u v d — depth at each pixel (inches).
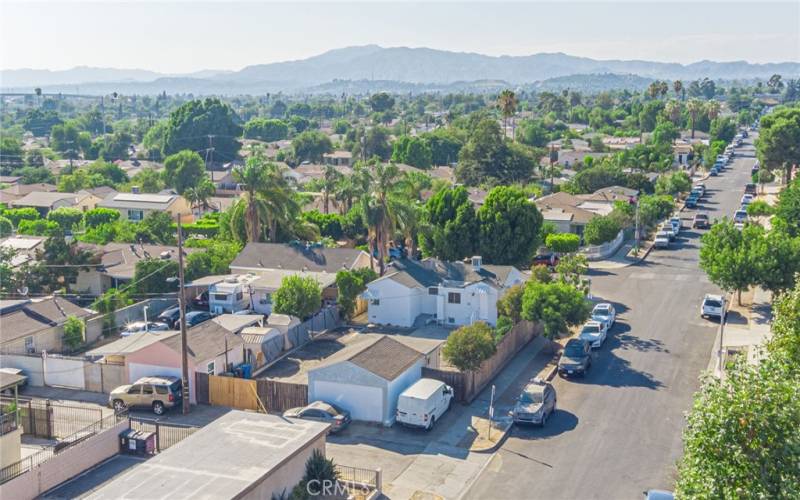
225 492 1054.4
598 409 1616.6
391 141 7495.1
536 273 2306.8
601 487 1279.5
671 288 2623.0
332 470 1257.4
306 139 6904.5
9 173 6003.9
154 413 1633.9
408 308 2258.9
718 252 2300.7
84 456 1343.5
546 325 1927.9
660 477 1312.7
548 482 1301.7
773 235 2252.7
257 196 2952.8
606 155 5949.8
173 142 6958.7
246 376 1818.4
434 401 1544.0
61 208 3993.6
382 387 1549.0
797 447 801.6
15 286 2459.4
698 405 850.8
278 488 1169.4
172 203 4077.3
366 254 2691.9
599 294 2554.1
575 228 3447.3
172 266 2472.9
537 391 1579.7
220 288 2358.5
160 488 1067.3
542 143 7121.1
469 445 1448.1
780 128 4753.9
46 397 1742.1
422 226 2637.8
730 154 6968.5
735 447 812.6
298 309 2140.7
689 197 4458.7
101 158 6727.4
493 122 5103.3
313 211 3499.0
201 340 1803.6
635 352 1979.6
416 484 1295.5
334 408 1540.4
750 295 2479.1
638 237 3216.0
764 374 847.7
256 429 1282.0
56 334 2059.5
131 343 1846.7
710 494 818.8
